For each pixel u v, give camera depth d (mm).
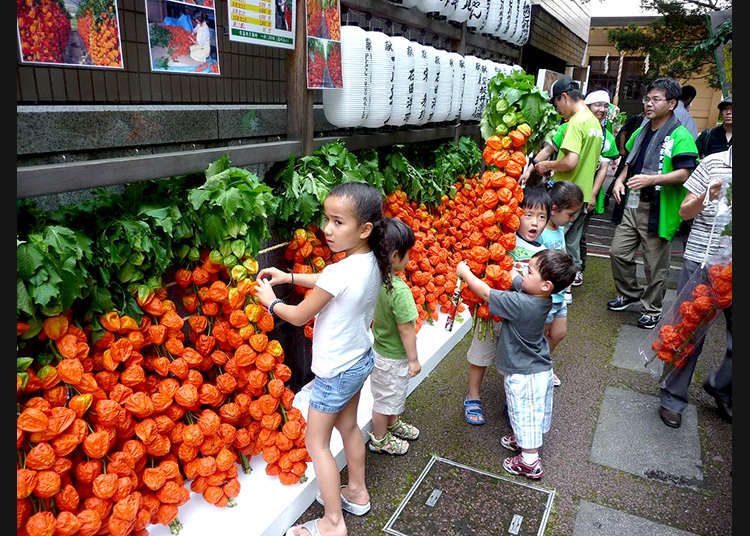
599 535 2285
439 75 3846
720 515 2420
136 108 2264
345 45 3008
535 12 7043
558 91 4562
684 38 11633
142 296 2000
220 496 2180
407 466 2701
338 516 2156
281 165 2887
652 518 2396
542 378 2580
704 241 3008
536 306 2504
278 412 2400
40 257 1578
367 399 3080
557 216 3283
